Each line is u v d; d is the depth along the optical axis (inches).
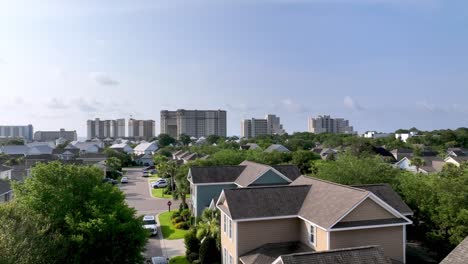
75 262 871.1
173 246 1427.2
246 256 998.4
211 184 1697.8
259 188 1123.3
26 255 738.2
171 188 2662.4
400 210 1071.0
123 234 946.7
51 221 908.6
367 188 1154.7
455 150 4224.9
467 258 673.6
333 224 896.3
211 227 1269.7
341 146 4879.4
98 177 1040.2
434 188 1166.3
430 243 1136.2
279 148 4222.4
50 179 973.2
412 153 4131.4
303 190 1138.7
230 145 4795.8
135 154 6058.1
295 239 1059.3
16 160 3671.3
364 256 756.6
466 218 1000.9
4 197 1706.4
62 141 7859.3
